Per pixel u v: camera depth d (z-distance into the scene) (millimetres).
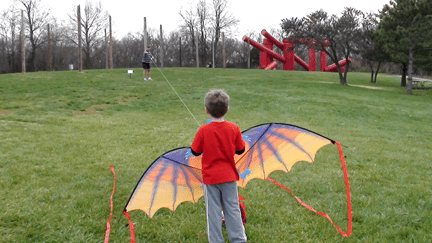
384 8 26781
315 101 17172
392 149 8391
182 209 4227
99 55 65375
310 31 26766
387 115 15008
